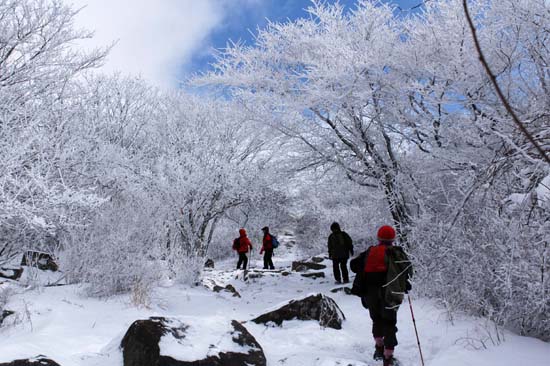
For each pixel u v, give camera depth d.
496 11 6.39
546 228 4.43
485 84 6.58
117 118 15.29
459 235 5.29
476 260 5.02
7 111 6.59
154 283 7.71
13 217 6.50
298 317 5.78
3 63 7.27
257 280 11.63
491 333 4.48
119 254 7.19
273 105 9.95
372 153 9.56
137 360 3.82
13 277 7.66
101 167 8.32
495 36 6.54
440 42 7.23
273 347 4.97
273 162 13.76
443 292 5.51
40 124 7.08
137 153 14.23
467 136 6.36
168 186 12.60
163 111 16.41
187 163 13.67
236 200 14.98
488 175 4.60
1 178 5.76
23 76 7.37
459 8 6.90
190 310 7.25
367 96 8.33
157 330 3.96
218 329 4.34
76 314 5.39
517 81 6.36
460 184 5.89
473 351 4.02
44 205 6.14
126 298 6.76
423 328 5.19
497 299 5.04
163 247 9.09
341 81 8.33
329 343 5.09
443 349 4.41
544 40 6.00
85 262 7.18
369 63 8.09
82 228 7.41
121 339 4.26
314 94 8.55
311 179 11.48
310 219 16.98
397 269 4.44
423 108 8.03
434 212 7.14
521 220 4.66
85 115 9.12
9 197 5.87
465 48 6.70
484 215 5.02
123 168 12.20
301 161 11.01
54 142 6.84
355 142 9.78
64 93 7.87
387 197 9.34
